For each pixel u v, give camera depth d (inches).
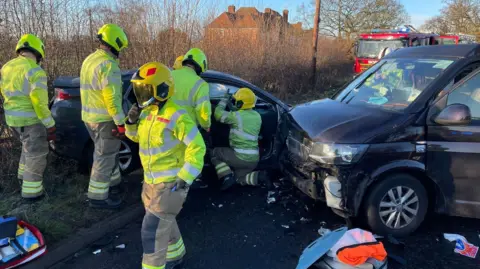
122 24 300.8
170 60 321.4
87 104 154.1
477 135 139.7
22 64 153.3
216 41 392.8
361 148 138.0
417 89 153.1
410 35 631.8
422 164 141.9
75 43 257.6
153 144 106.0
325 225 156.5
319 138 145.3
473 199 144.4
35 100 150.6
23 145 160.1
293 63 531.2
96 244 140.1
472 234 150.4
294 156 161.8
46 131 162.1
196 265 129.3
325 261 117.6
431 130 141.5
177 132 104.2
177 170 107.9
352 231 125.9
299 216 164.1
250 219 161.6
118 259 132.3
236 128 186.7
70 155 189.2
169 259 121.8
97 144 158.1
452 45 167.8
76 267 127.3
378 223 142.7
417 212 146.0
